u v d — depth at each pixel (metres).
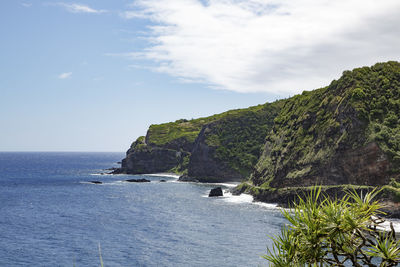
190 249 52.09
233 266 43.91
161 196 118.94
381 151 83.38
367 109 93.38
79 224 72.31
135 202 105.25
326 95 111.50
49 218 79.50
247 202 104.12
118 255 49.31
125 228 68.00
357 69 106.56
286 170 103.75
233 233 62.47
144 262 46.00
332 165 91.12
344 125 93.62
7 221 75.56
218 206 96.31
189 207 94.75
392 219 67.69
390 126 89.56
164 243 55.84
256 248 52.09
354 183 85.69
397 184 76.50
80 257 48.47
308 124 110.19
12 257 48.47
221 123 191.12
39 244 55.59
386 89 98.56
